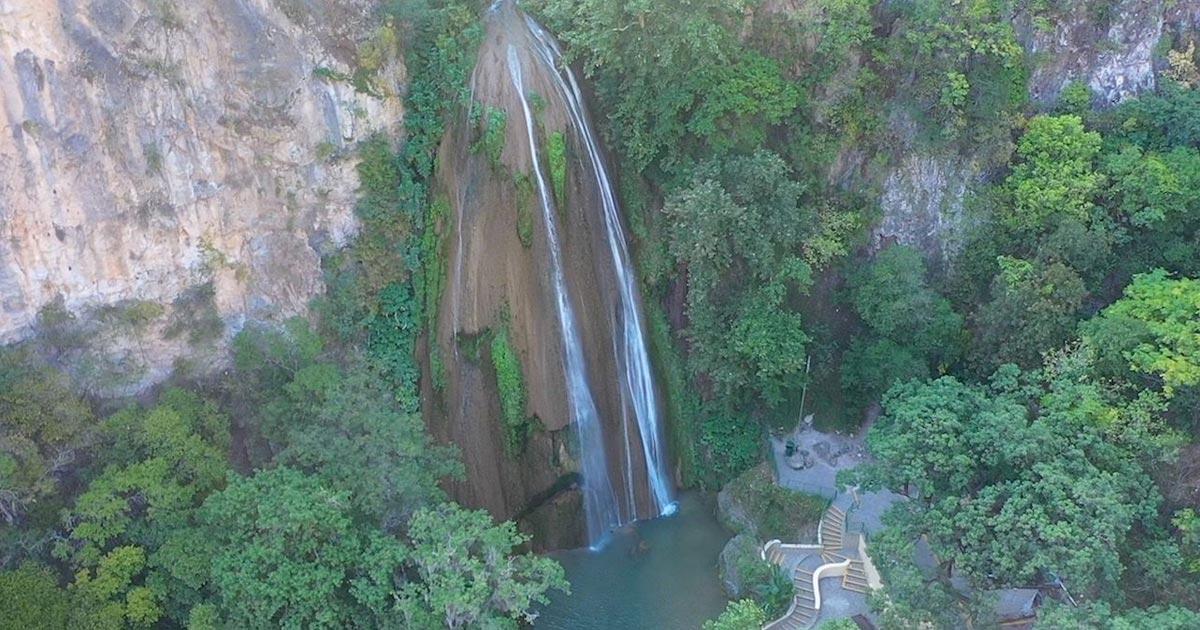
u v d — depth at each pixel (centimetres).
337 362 3338
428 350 3481
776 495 3622
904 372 3584
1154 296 3114
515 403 3522
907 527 2798
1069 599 2662
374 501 2686
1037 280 3366
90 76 2675
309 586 2441
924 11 3588
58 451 2639
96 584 2428
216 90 2941
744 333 3603
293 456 2830
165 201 2905
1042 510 2591
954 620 2630
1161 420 2894
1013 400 3031
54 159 2658
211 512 2527
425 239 3481
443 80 3509
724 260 3534
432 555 2488
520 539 2700
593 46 3494
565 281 3662
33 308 2744
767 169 3497
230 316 3156
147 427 2688
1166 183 3403
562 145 3622
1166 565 2650
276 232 3219
